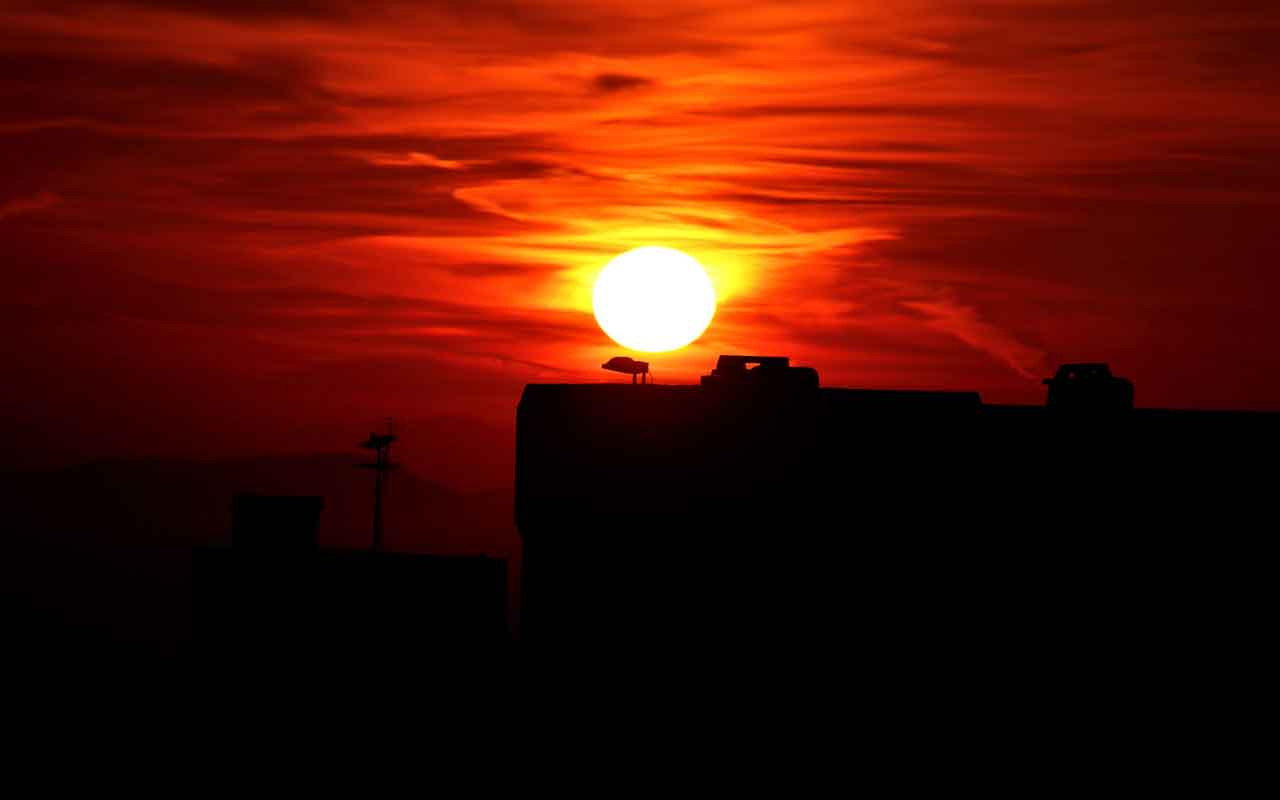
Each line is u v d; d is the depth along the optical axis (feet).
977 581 71.97
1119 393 75.87
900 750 70.79
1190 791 68.95
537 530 76.59
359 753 81.71
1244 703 69.21
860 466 73.26
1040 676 70.85
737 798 71.97
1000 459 73.67
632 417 75.66
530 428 77.41
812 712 71.67
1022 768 70.13
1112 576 71.61
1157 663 70.38
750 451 74.08
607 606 74.95
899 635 71.67
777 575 72.84
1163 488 72.38
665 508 74.43
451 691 81.66
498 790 77.41
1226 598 70.54
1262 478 71.87
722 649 73.10
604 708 74.38
